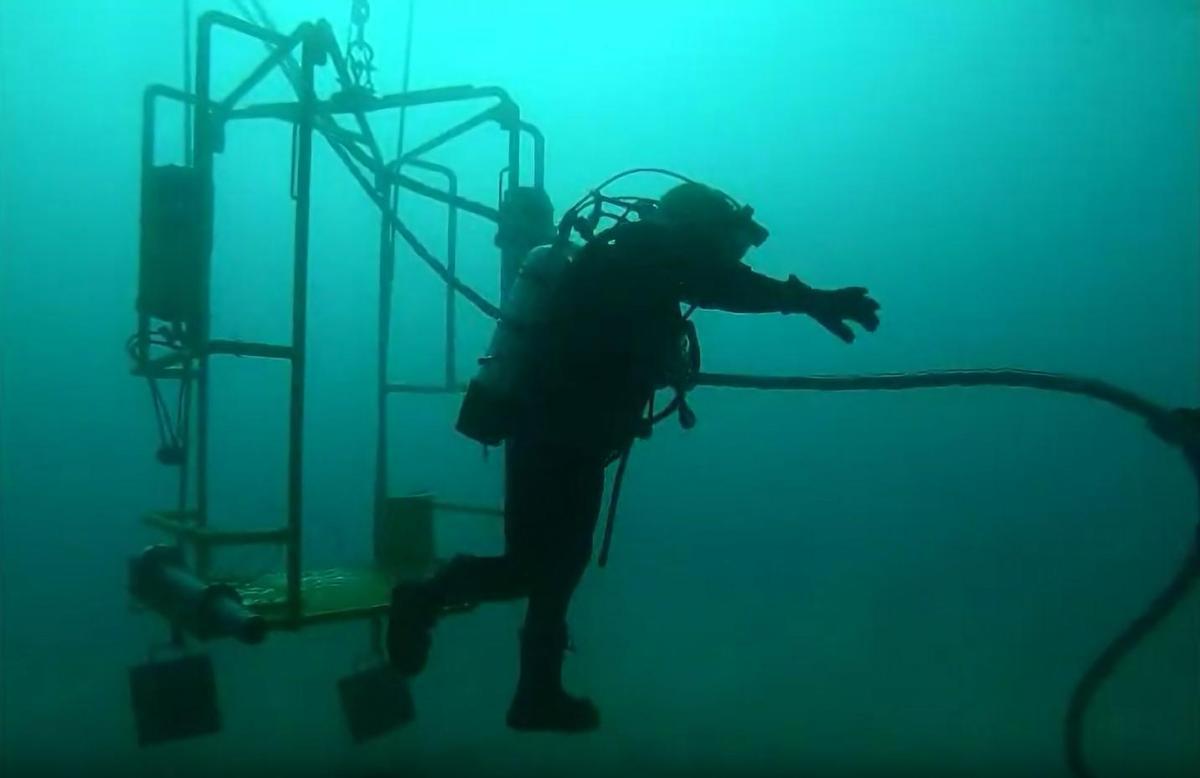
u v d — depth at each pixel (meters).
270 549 6.02
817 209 17.83
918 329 17.33
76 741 7.12
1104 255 15.38
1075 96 14.91
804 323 17.70
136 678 3.41
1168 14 12.91
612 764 7.27
